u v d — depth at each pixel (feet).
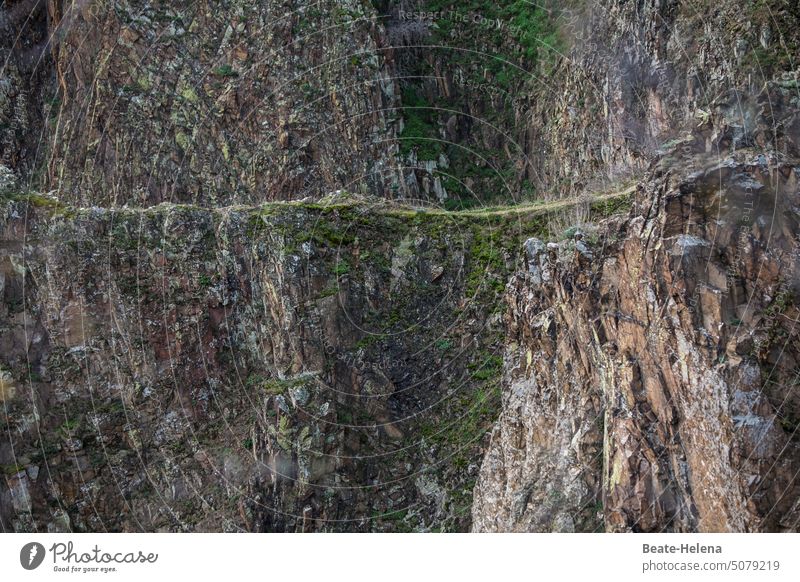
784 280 32.50
